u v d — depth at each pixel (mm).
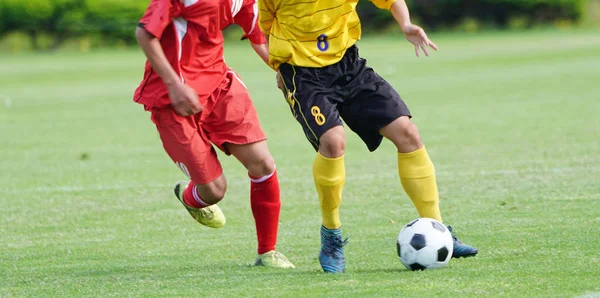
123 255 20172
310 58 17328
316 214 24688
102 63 113438
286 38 17562
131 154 38844
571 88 60969
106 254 20328
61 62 118188
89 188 30359
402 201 25891
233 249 20531
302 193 28031
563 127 41062
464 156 34062
